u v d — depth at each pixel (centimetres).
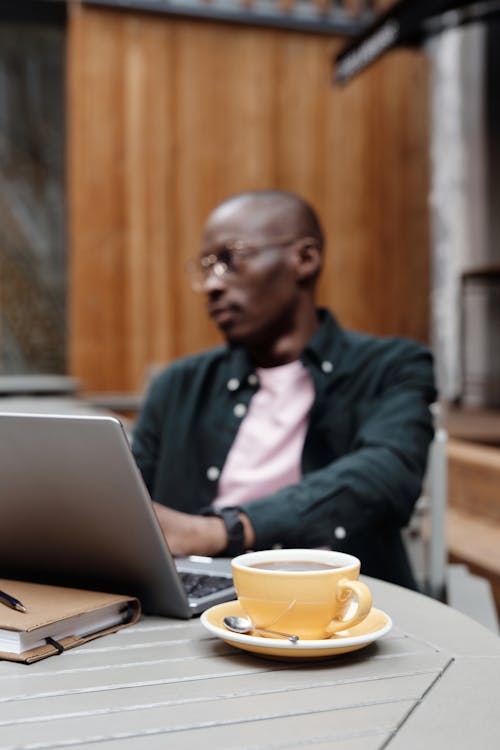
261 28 596
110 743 55
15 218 613
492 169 646
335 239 613
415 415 135
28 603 78
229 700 62
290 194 148
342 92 611
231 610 78
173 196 584
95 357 575
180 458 150
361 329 619
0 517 84
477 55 635
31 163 614
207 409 151
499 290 645
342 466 121
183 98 586
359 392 142
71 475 78
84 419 75
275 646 67
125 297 579
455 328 650
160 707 61
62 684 66
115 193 576
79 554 83
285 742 55
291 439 144
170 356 585
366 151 616
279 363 148
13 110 609
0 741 55
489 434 420
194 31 586
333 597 70
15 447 79
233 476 144
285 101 602
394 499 122
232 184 594
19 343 614
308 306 148
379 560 134
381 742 55
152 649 74
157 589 82
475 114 638
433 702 62
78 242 571
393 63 618
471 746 54
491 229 650
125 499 77
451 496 363
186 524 104
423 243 626
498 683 65
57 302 620
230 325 144
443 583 165
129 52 576
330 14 604
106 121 573
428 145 625
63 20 589
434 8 387
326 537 113
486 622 183
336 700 62
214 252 144
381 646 75
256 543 108
